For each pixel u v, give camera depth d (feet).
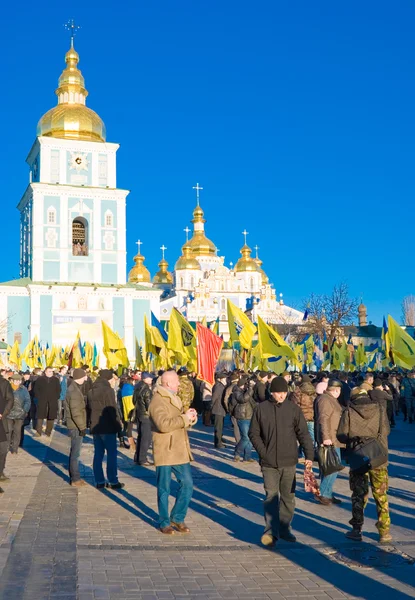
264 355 75.61
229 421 101.45
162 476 32.65
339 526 33.88
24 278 220.64
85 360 142.10
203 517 35.91
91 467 54.08
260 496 41.60
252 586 24.49
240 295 337.93
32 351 161.27
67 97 234.58
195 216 377.30
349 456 31.22
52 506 38.22
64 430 87.35
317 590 24.13
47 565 26.48
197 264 355.77
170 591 23.81
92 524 33.88
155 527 33.45
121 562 27.25
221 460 58.18
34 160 234.17
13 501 39.52
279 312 334.44
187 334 78.64
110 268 222.48
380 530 30.68
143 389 55.36
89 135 228.02
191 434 80.89
